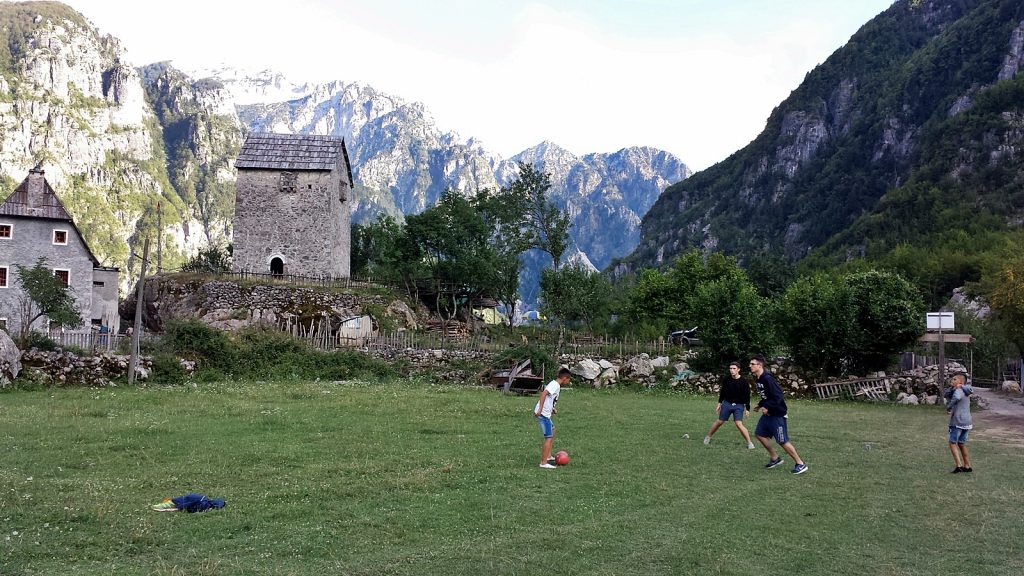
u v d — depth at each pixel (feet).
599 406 88.63
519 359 117.29
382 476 42.83
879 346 118.73
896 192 543.80
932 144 577.02
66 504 34.14
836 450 58.13
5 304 150.41
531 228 235.61
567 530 32.73
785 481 44.96
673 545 30.94
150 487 38.63
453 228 206.90
